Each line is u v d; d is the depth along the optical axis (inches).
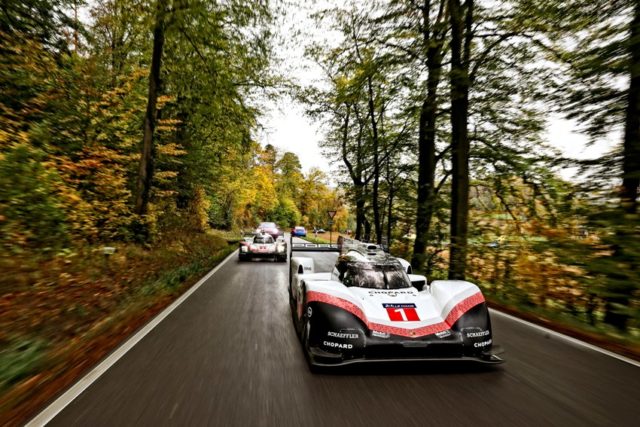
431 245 476.1
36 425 107.3
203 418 112.6
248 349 178.4
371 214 797.9
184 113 644.1
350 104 669.9
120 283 305.4
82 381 138.9
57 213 311.1
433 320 159.8
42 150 337.7
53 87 392.5
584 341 195.9
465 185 371.6
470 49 378.6
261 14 436.8
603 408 120.9
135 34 513.0
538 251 265.4
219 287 360.5
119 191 448.5
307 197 3432.6
